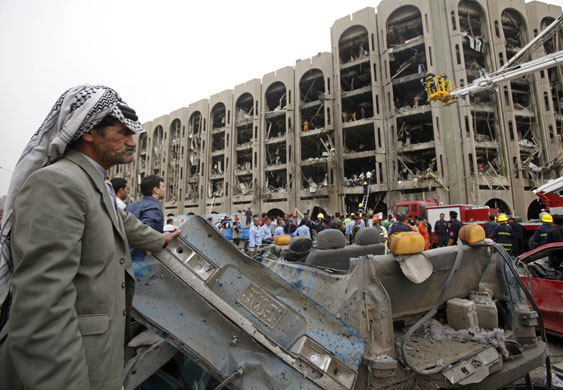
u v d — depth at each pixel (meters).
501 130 20.05
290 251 3.26
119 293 1.14
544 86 20.66
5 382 0.94
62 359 0.85
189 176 33.91
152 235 1.60
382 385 1.79
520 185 19.03
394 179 20.78
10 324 0.86
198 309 1.59
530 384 2.42
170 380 1.95
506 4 21.62
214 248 1.82
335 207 22.83
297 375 1.51
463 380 1.85
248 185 29.47
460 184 18.77
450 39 20.17
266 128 28.86
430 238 14.16
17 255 0.90
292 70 27.34
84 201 1.01
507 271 2.67
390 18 22.31
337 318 1.84
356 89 25.64
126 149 1.26
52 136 1.14
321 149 27.36
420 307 2.44
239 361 1.51
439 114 19.75
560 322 3.93
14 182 1.08
